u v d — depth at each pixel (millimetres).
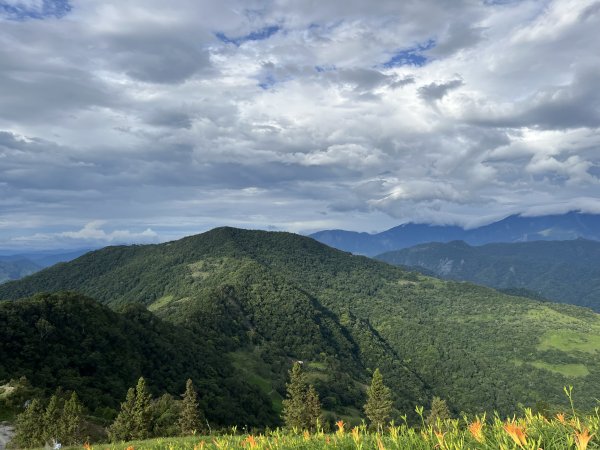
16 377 76188
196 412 60625
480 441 4227
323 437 6090
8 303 98625
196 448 7512
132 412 49031
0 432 52250
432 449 4523
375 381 75250
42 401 61625
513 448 3764
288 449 5766
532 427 4602
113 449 15117
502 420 4949
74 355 94250
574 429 4145
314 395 70812
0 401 60625
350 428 6027
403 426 5367
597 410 4648
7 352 85000
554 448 3770
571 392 4844
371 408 74500
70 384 81875
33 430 46969
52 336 95375
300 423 68000
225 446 6848
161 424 61656
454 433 4797
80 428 51938
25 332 92188
